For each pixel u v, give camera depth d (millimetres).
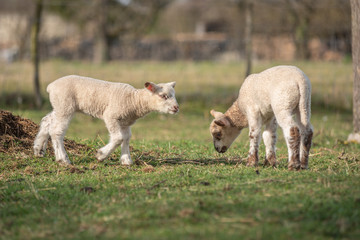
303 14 50625
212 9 67375
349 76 32750
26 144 12680
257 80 10539
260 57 48062
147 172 10484
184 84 31109
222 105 26594
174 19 71438
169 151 13484
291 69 10039
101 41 51031
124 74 34188
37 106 25562
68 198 8375
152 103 10938
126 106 10914
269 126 11188
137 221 6914
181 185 8930
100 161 11430
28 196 8602
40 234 6688
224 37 55219
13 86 29016
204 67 39719
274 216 6922
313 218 6812
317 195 7848
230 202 7594
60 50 50188
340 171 10000
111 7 52406
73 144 13211
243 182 8945
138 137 17656
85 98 10953
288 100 9750
